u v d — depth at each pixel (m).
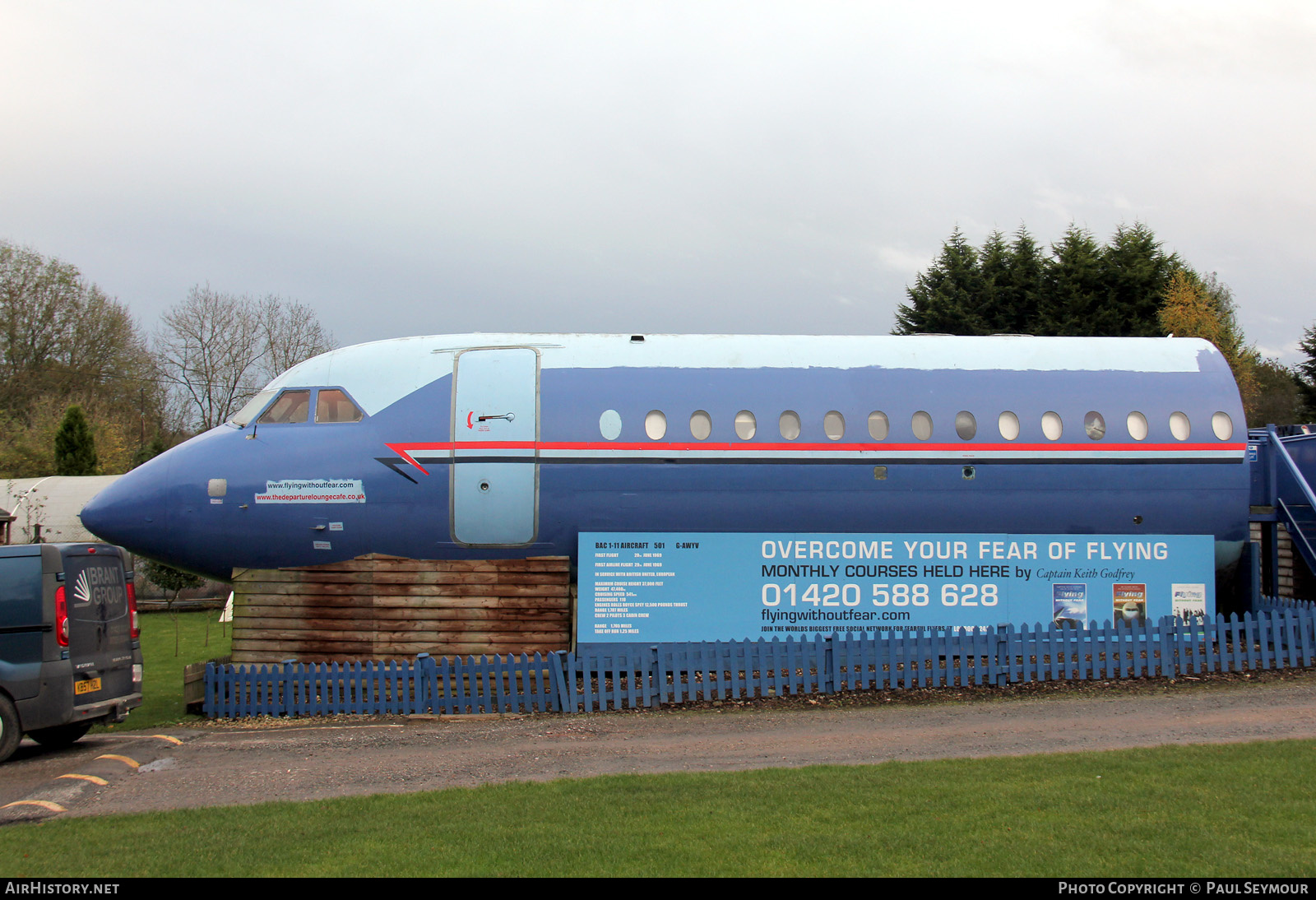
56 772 10.29
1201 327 42.88
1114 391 15.16
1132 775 8.59
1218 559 15.44
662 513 14.39
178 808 8.62
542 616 14.35
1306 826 7.01
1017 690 13.16
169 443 48.22
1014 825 7.17
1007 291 46.84
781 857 6.57
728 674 14.51
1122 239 45.91
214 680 13.54
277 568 14.70
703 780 8.89
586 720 12.44
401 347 15.38
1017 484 14.68
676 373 14.91
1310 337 47.25
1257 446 17.12
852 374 15.05
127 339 53.59
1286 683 13.02
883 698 12.96
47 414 43.09
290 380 15.30
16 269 50.97
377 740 11.55
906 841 6.85
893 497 14.56
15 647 10.69
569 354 15.12
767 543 14.45
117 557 11.93
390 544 14.48
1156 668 13.68
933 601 14.58
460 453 14.39
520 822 7.61
